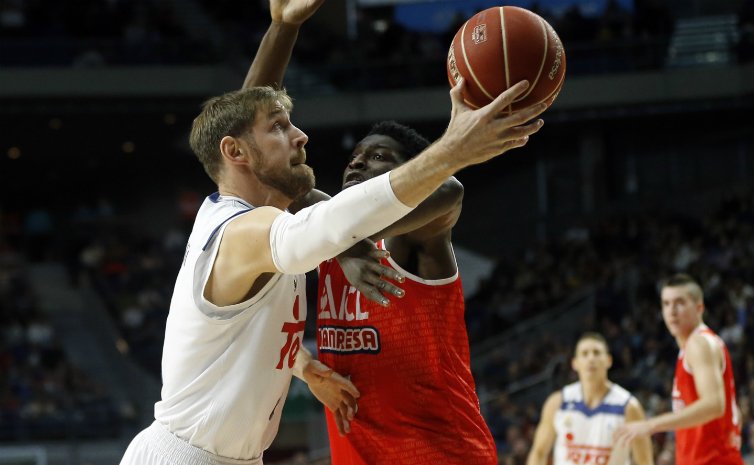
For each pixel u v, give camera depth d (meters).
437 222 5.10
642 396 20.12
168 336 4.83
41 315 30.62
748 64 33.75
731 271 27.67
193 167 39.28
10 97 31.95
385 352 5.26
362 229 4.06
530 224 37.81
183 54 33.38
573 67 34.91
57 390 26.91
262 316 4.66
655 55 34.62
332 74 35.00
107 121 34.38
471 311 29.88
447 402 5.27
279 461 24.88
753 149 35.75
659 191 36.81
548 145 38.09
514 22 4.25
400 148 5.24
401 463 5.26
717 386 9.02
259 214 4.43
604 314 27.09
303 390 21.67
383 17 38.88
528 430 20.11
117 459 25.17
